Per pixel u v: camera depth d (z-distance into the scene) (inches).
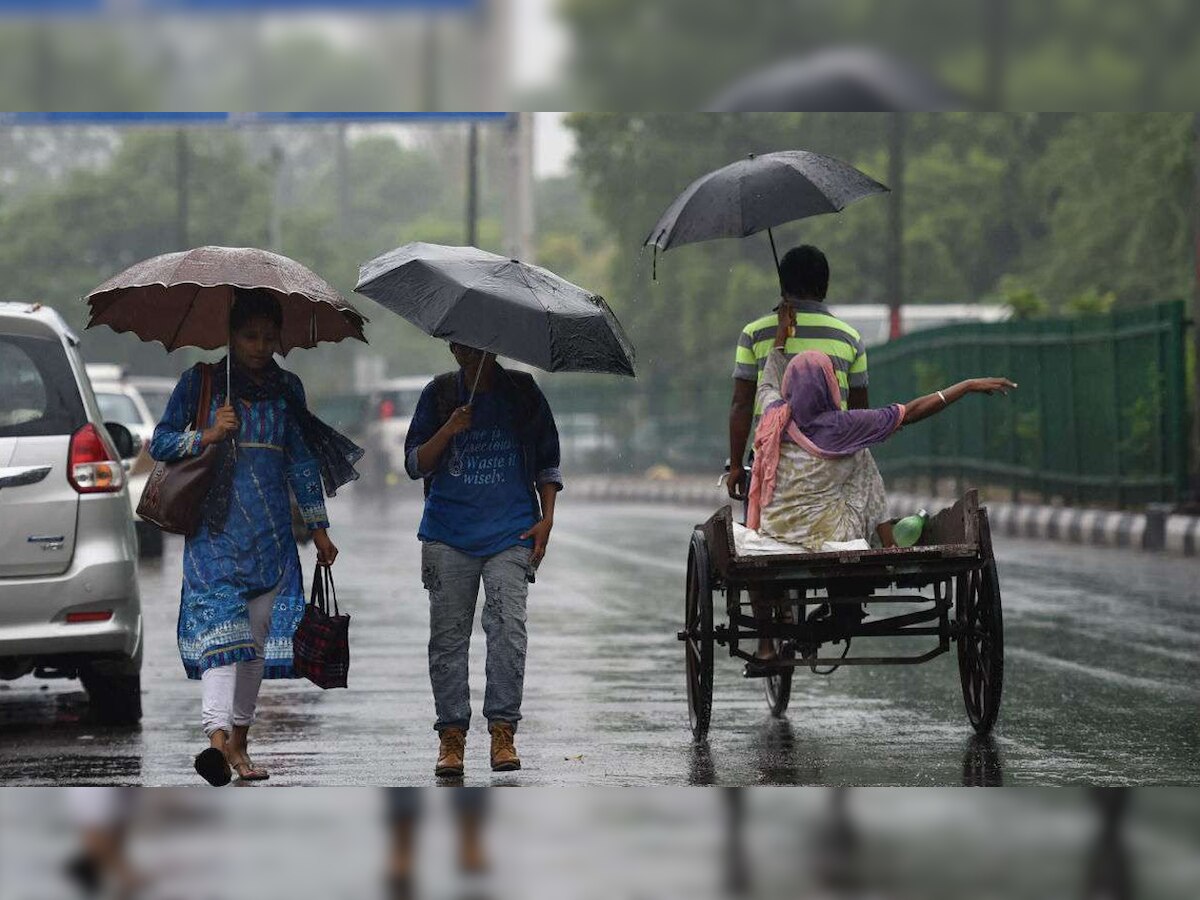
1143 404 2427.4
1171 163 4633.4
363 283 808.9
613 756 896.3
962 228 5718.5
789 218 912.9
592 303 816.9
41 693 1192.8
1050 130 5876.0
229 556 796.6
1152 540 2233.0
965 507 898.1
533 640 1390.3
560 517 3312.0
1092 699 1067.3
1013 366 2856.8
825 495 926.4
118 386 2351.1
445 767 833.5
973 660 957.8
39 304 1022.4
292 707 1075.3
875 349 3592.5
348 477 827.4
